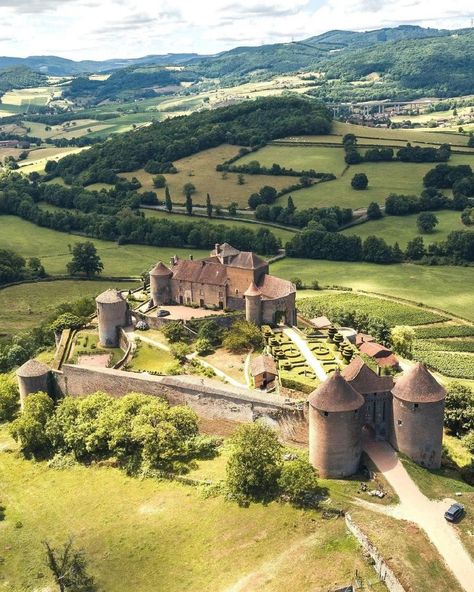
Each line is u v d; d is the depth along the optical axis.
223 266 171.00
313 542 84.31
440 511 87.25
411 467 97.94
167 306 176.38
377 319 176.25
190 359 142.75
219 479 101.62
